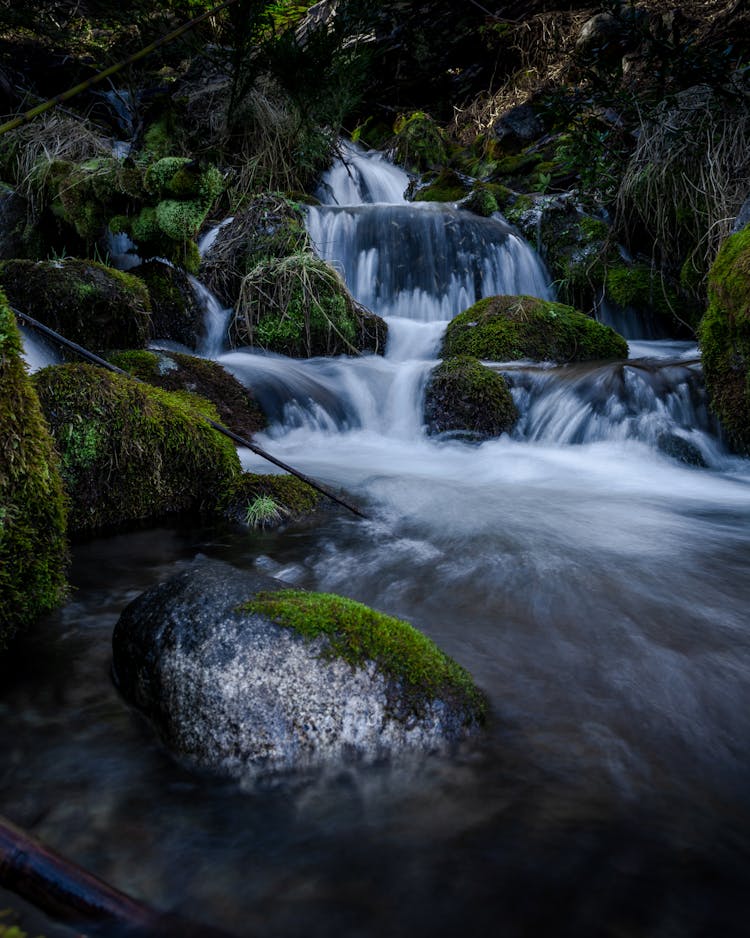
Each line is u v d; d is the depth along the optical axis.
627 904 1.55
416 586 3.37
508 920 1.51
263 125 10.86
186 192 6.78
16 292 5.89
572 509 4.75
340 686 2.08
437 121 15.69
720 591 3.33
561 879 1.62
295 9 16.62
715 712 2.33
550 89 12.95
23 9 10.68
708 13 10.96
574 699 2.38
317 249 9.52
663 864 1.67
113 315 6.13
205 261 8.45
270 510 4.35
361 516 4.46
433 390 6.91
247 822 1.80
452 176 11.74
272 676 2.08
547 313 7.99
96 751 2.08
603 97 8.62
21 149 8.43
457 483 5.42
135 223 7.05
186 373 6.16
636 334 9.27
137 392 4.38
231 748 2.01
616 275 9.23
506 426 6.77
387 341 8.53
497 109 14.19
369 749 2.03
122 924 1.30
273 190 10.48
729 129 8.17
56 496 2.86
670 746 2.14
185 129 10.94
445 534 4.18
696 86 8.74
